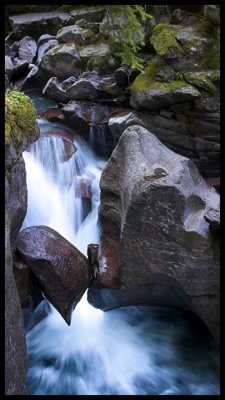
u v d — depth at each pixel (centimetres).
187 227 465
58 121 794
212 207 487
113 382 469
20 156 457
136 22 487
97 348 506
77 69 911
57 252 500
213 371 479
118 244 536
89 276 534
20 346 378
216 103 656
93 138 776
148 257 487
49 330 518
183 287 482
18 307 383
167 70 677
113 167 538
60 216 632
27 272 484
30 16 1154
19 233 514
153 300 539
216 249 464
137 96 692
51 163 675
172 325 539
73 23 1091
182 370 483
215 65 662
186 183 479
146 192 456
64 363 486
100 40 970
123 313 555
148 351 507
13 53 1065
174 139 707
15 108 447
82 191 657
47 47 1004
